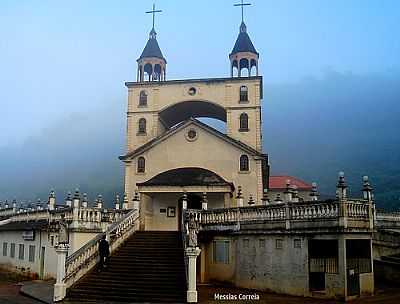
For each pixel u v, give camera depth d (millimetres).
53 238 29516
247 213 24188
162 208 39000
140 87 47219
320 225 20000
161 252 25031
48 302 20172
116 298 20094
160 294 20125
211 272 26000
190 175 38312
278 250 21812
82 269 22484
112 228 25828
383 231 27109
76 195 27297
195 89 46156
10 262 37031
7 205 60688
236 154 40656
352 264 19234
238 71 48531
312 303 18297
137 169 42000
